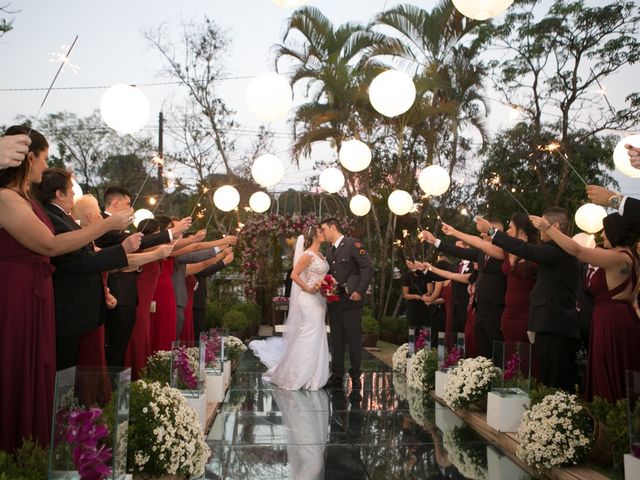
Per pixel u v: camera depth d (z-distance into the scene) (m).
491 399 4.79
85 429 2.42
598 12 14.37
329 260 7.75
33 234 2.74
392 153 16.12
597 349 4.00
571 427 3.65
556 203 14.94
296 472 3.93
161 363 4.94
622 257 3.87
